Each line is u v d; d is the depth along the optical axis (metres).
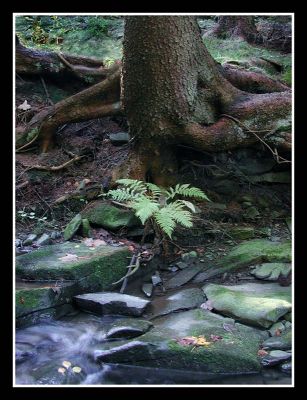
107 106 6.14
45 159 6.01
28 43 7.71
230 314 3.99
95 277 4.39
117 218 5.13
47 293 4.03
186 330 3.78
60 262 4.39
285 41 8.06
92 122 6.47
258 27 8.64
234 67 6.69
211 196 5.73
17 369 3.46
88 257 4.50
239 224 5.52
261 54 7.67
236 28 8.23
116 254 4.62
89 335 3.85
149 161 5.53
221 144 5.52
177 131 5.34
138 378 3.46
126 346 3.56
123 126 6.39
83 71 6.85
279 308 3.95
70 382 3.39
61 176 5.87
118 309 4.09
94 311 4.14
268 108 5.58
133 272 4.57
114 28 8.14
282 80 6.91
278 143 5.56
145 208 4.58
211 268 4.82
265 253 4.89
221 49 7.73
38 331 3.89
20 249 4.81
